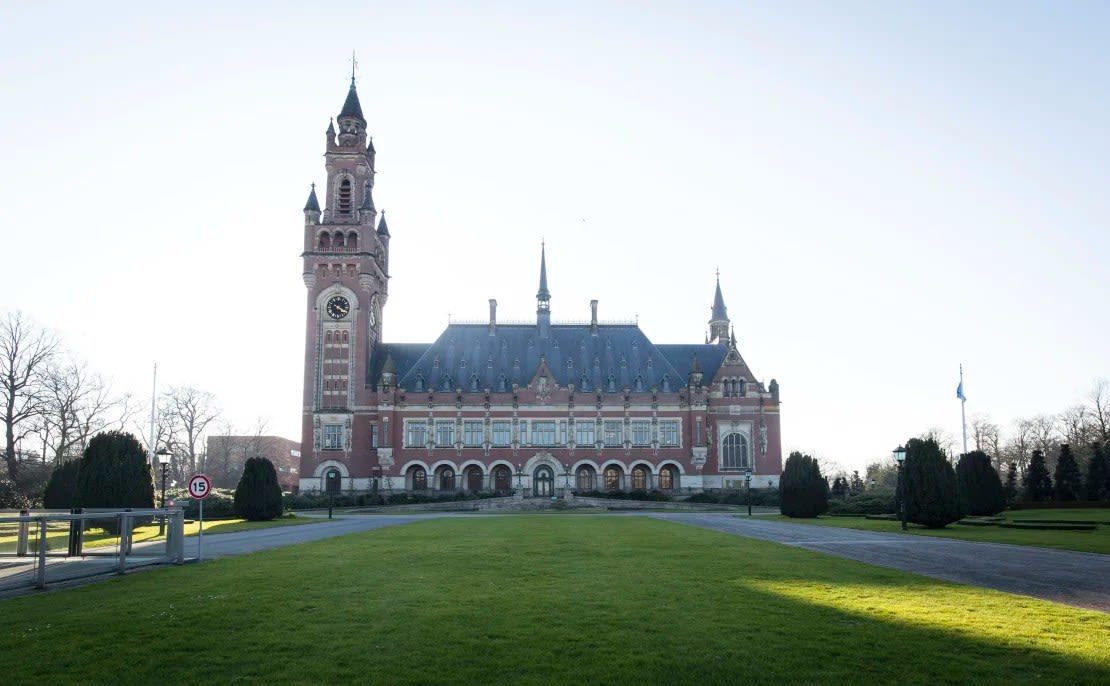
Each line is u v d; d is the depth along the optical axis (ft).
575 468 424.87
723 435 435.94
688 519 251.19
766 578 91.86
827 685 49.01
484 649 57.21
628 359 447.42
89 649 57.82
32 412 300.81
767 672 51.52
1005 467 567.59
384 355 451.12
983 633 60.90
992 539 156.25
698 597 77.97
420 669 52.42
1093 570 101.40
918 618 66.69
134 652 56.80
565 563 108.06
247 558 117.80
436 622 65.98
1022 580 91.35
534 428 426.51
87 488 191.21
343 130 440.04
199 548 115.96
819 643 58.39
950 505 189.78
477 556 117.91
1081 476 361.71
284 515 271.69
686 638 60.13
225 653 56.44
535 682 49.73
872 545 141.38
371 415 421.59
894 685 48.83
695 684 49.44
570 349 449.89
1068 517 238.07
